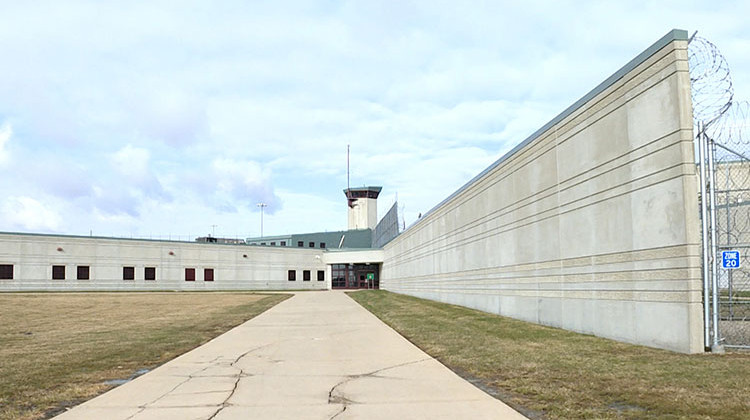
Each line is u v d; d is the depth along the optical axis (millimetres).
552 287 17484
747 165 14156
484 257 24359
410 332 17734
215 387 9508
